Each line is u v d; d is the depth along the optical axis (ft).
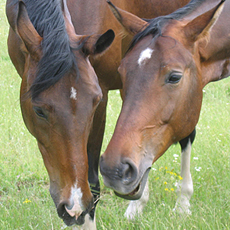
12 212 12.66
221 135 18.61
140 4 14.37
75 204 9.00
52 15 9.69
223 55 12.34
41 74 8.84
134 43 10.40
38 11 10.02
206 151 17.19
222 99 24.72
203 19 10.27
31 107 9.50
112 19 12.83
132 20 11.07
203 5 11.93
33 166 16.02
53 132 9.07
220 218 11.92
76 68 9.15
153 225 11.75
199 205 13.14
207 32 10.36
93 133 12.52
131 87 9.62
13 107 20.88
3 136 17.97
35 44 9.44
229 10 12.49
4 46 32.50
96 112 12.42
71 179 9.09
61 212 9.30
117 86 13.58
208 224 11.30
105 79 12.77
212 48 11.75
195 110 10.69
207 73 11.91
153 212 12.75
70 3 12.19
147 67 9.62
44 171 15.93
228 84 27.66
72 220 9.41
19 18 9.39
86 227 11.83
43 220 12.09
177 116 10.12
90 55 9.85
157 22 10.41
